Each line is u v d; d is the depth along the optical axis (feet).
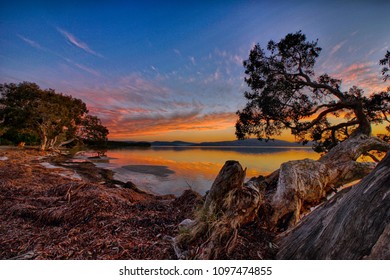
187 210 15.17
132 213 14.02
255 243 8.95
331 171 17.87
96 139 155.02
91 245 9.51
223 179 9.32
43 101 109.50
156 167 75.25
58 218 12.78
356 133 22.88
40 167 47.93
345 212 6.40
